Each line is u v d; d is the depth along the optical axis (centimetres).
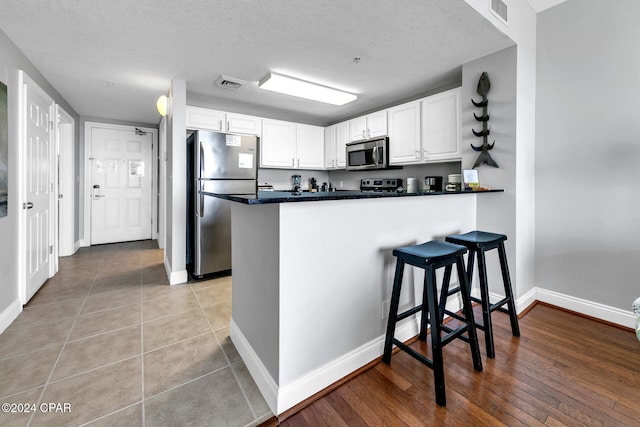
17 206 235
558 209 244
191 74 289
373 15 189
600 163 221
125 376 160
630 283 213
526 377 158
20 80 234
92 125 480
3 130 208
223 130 376
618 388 149
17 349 185
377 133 377
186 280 318
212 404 141
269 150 416
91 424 128
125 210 519
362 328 169
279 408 134
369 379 158
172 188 308
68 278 326
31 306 251
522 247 242
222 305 257
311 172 517
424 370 165
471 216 248
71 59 254
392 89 329
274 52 241
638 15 201
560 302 246
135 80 306
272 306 140
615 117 213
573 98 231
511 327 205
